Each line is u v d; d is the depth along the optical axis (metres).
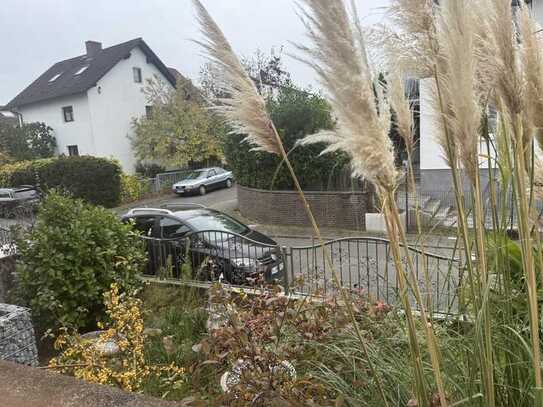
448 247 2.58
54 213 5.07
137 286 5.41
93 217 5.22
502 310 1.87
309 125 12.49
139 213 7.89
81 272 4.88
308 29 1.31
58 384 1.73
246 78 1.62
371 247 8.34
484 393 1.53
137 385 3.31
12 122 29.61
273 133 1.64
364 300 3.17
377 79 1.54
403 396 1.89
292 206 13.13
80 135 25.56
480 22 1.53
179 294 5.20
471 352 1.78
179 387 3.27
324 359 2.49
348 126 1.36
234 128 1.74
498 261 1.90
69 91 24.78
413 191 1.94
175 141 25.66
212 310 3.70
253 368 2.54
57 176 20.14
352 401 1.98
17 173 21.14
